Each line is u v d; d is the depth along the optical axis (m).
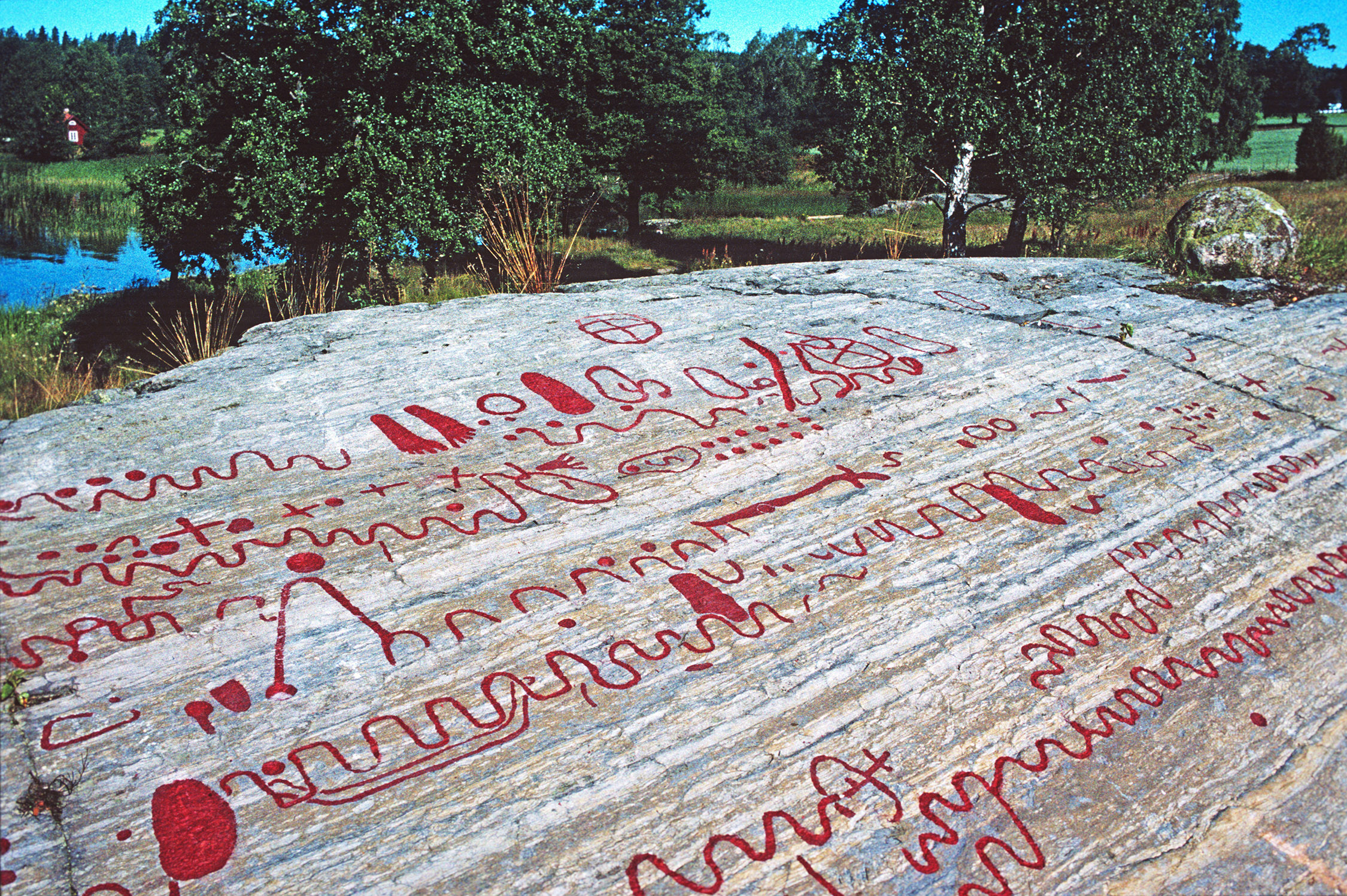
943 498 3.39
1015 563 3.10
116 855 1.95
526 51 11.48
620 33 24.81
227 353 4.02
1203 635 2.91
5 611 2.46
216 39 10.72
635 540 3.01
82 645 2.39
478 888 1.95
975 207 13.78
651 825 2.11
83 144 60.06
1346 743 2.60
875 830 2.16
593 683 2.47
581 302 4.86
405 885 1.94
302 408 3.54
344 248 10.37
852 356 4.36
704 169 27.97
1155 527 3.37
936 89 12.54
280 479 3.12
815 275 5.59
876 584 2.93
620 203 28.94
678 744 2.31
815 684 2.53
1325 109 76.38
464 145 10.02
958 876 2.08
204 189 12.12
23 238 26.11
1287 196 23.20
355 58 10.15
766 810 2.17
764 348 4.37
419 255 10.26
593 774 2.21
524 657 2.52
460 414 3.60
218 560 2.72
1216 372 4.50
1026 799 2.29
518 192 9.88
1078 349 4.60
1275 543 3.38
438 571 2.79
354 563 2.78
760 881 2.02
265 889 1.91
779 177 47.44
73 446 3.18
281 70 10.38
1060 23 12.53
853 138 13.17
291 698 2.33
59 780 2.07
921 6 12.59
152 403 3.51
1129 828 2.26
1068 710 2.56
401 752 2.23
